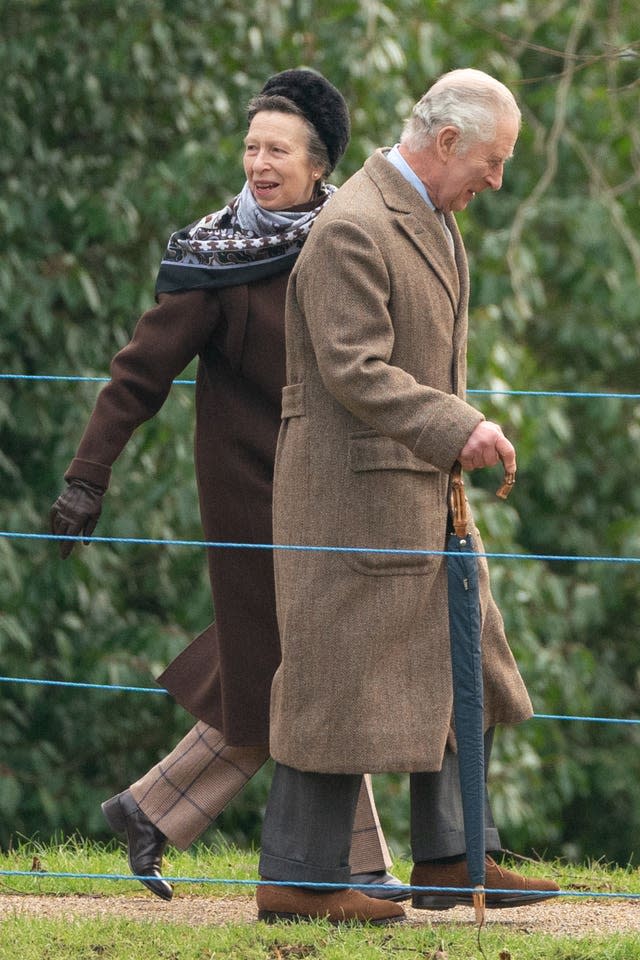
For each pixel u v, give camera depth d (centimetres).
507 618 2953
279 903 1387
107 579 3034
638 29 3466
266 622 1457
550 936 1352
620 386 3884
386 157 1368
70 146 3150
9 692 3038
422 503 1343
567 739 3700
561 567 3759
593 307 3697
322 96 1490
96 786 3161
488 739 1447
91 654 2988
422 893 1445
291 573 1349
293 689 1337
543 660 2977
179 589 3089
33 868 1709
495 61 3183
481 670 1320
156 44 3089
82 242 2966
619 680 3853
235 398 1472
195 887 1620
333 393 1303
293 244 1466
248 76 3127
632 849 3769
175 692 1523
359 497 1335
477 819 1290
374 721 1320
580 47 3503
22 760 3077
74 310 3009
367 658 1321
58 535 1469
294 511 1353
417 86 3164
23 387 3031
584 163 3584
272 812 1388
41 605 2966
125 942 1341
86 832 3147
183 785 1511
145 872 1505
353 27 2994
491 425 1264
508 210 3569
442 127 1335
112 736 3142
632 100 3369
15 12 2969
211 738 1511
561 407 3503
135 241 3103
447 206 1372
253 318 1458
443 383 1355
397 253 1327
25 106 3047
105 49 3036
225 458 1470
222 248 1459
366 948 1305
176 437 2883
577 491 3759
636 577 3600
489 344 2936
